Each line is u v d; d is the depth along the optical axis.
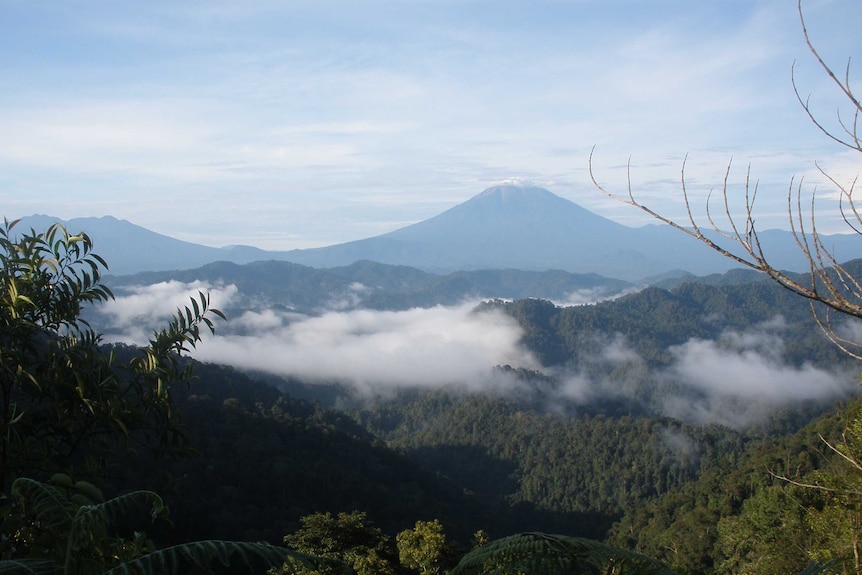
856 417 6.28
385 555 13.96
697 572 27.59
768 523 17.61
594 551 2.35
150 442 3.84
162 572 1.85
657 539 34.12
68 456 3.53
